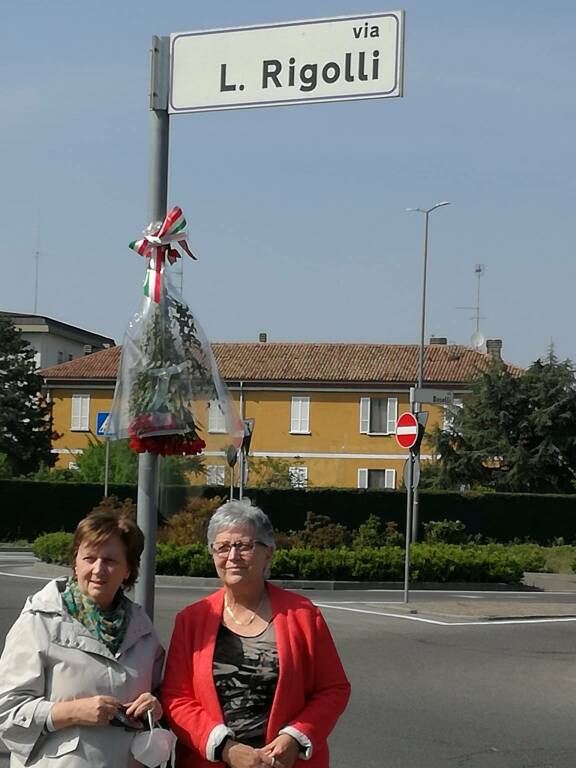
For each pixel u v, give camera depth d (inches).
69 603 174.1
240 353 2819.9
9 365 2578.7
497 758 363.3
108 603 176.1
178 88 238.1
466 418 2428.6
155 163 238.4
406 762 354.3
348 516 1781.5
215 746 171.8
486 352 2886.3
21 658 171.3
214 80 236.4
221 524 181.0
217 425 234.2
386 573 1066.7
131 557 176.9
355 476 2667.3
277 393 2706.7
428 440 2445.9
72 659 170.9
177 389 229.6
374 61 229.0
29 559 1339.8
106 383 2790.4
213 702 174.9
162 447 229.1
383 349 2817.4
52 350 3316.9
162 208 237.8
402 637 657.0
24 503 1710.1
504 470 2413.9
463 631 692.7
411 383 2647.6
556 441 2379.4
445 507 1833.2
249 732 174.4
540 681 515.8
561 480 2417.6
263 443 2701.8
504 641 652.1
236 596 181.5
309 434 2689.5
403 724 412.8
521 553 1438.2
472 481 2411.4
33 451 2559.1
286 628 178.5
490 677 524.4
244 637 178.5
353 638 648.4
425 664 558.9
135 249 233.9
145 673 174.7
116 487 1712.6
